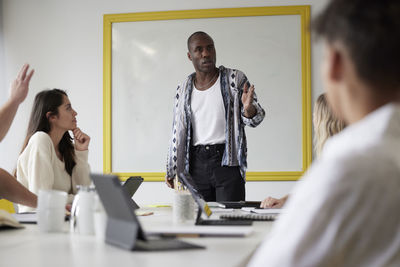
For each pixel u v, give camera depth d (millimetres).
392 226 486
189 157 3365
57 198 1413
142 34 4965
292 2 4746
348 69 559
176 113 3436
